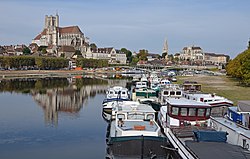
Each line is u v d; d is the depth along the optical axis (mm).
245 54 88250
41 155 27781
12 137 33719
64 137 33875
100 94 76812
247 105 28281
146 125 25609
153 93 52438
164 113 32656
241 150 18922
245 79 82562
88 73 175125
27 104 57875
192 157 18922
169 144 23953
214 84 91062
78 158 26891
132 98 52969
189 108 27844
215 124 27375
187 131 24891
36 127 38594
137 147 22422
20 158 26969
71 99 66500
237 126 24688
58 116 46125
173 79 105438
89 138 33531
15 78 127562
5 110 50719
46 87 92125
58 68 192375
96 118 44844
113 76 154750
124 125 25406
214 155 17953
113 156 22781
